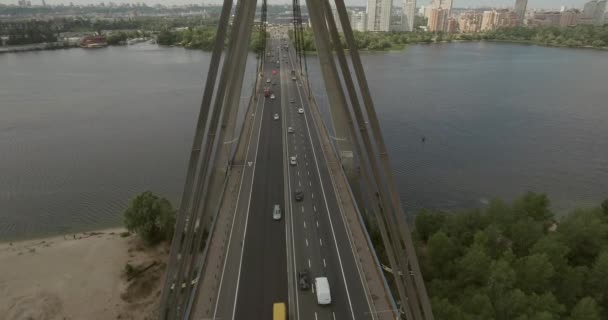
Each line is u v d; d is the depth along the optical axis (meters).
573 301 49.81
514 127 119.75
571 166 94.00
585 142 108.06
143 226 62.78
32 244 65.94
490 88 167.75
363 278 43.06
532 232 57.72
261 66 172.12
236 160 75.44
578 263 57.22
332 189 63.53
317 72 176.12
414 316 32.16
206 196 34.38
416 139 109.50
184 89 163.88
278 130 93.19
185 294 35.69
